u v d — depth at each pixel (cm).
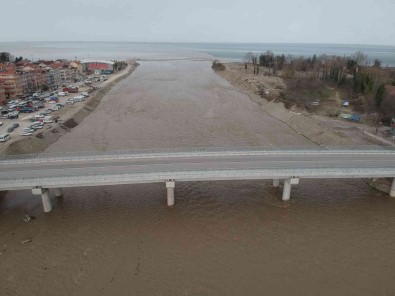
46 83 16712
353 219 5331
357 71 17038
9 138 8356
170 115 11806
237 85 18625
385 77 16200
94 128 10275
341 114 10900
